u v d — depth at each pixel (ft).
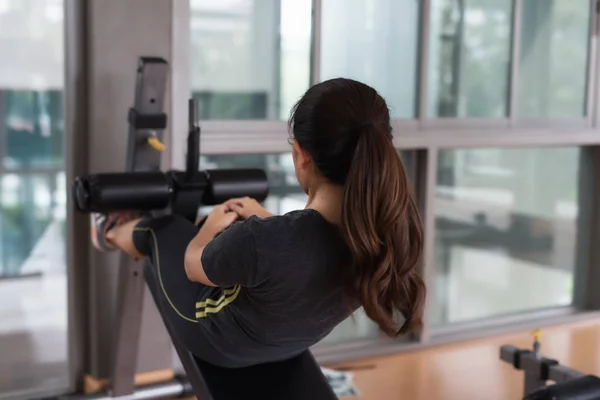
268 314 5.38
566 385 6.68
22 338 12.61
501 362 11.65
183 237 6.99
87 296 9.84
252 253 5.02
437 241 12.25
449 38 11.70
